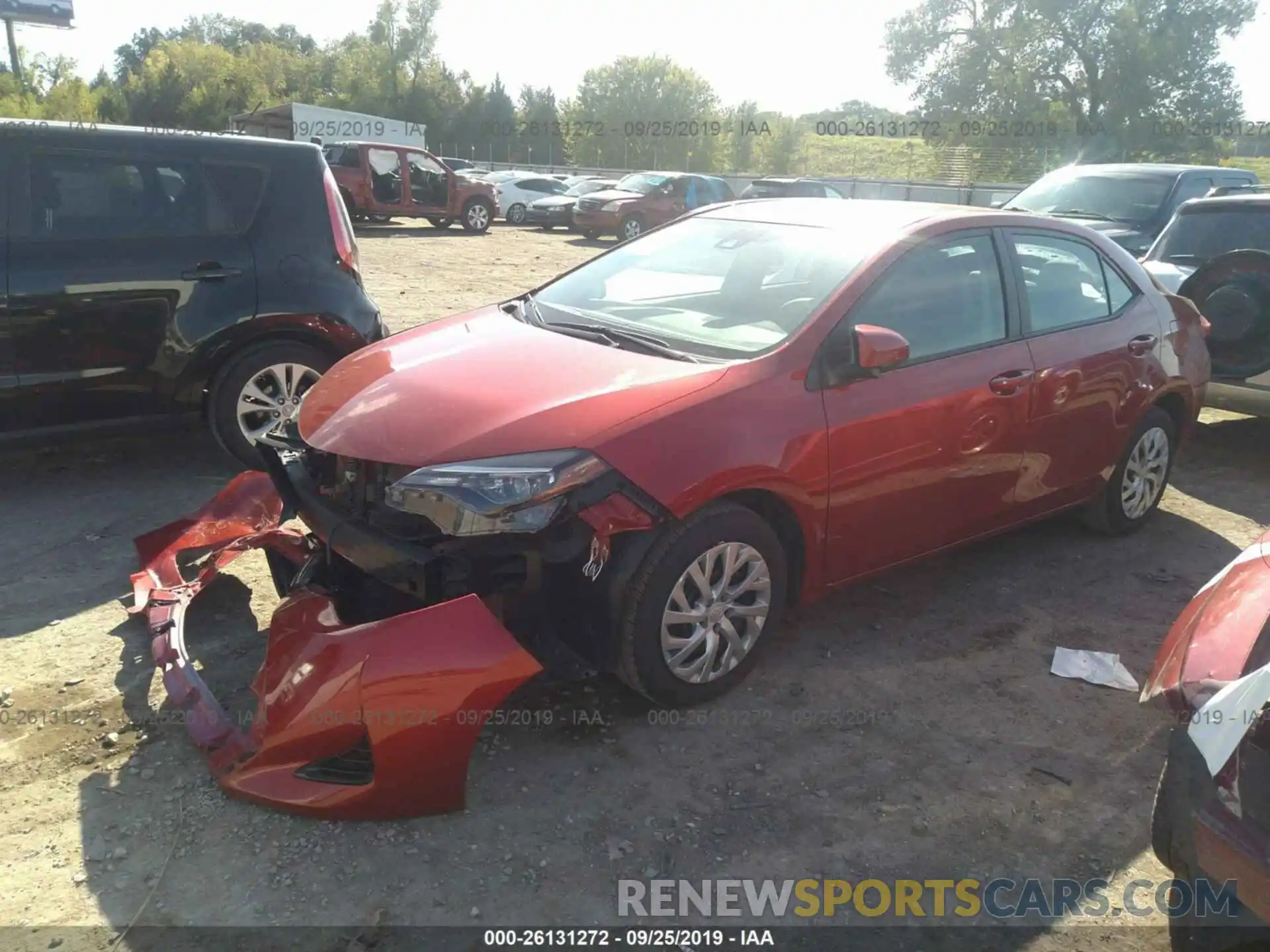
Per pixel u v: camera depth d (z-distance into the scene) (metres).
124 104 54.34
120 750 3.08
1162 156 35.56
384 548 2.95
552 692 3.49
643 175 22.94
